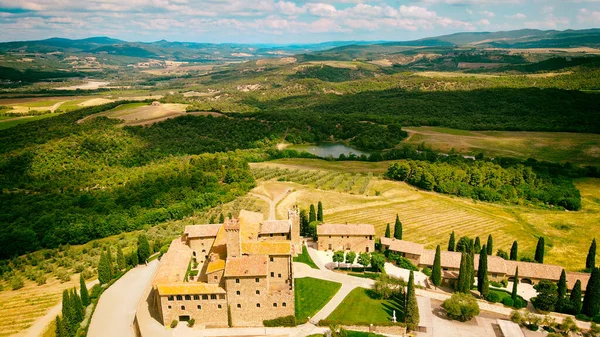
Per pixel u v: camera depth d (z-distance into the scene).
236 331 106.81
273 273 120.81
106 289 131.12
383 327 106.69
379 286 120.00
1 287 139.62
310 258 146.00
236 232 113.00
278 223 147.50
